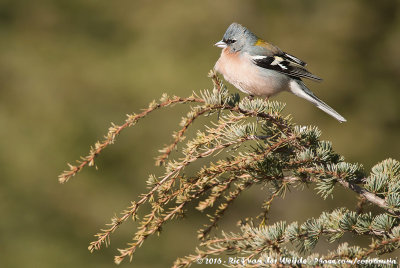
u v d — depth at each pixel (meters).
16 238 13.60
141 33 16.89
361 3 17.44
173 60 15.87
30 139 14.97
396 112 16.45
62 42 17.05
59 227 14.01
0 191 14.24
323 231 3.88
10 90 15.80
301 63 7.46
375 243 3.51
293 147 4.57
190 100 4.35
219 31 16.52
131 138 15.32
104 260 13.54
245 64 7.25
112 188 14.84
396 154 16.02
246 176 4.24
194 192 4.38
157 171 15.12
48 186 14.56
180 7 16.88
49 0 17.97
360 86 16.66
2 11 17.80
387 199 3.89
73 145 15.05
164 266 13.52
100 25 17.42
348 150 15.76
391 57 17.06
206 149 4.29
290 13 17.36
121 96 15.60
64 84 15.78
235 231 14.90
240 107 4.52
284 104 4.57
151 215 4.04
